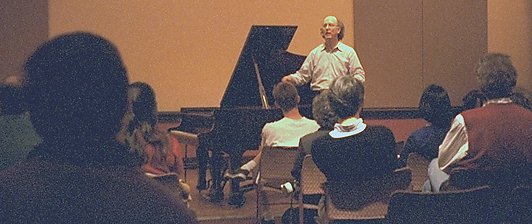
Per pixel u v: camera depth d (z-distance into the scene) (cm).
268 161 526
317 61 756
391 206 343
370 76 1123
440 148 381
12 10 1010
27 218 141
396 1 1123
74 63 147
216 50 1084
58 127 147
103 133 149
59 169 145
